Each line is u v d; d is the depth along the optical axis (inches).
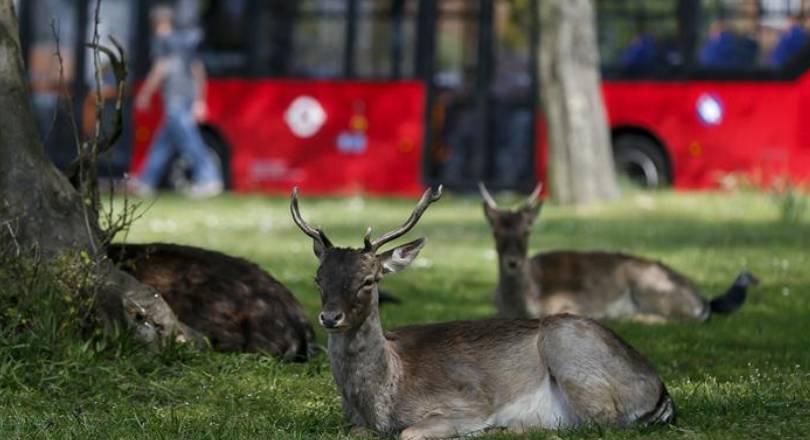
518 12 1113.4
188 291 440.8
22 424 352.5
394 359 340.5
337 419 357.4
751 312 582.9
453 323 353.1
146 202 1051.3
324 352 452.1
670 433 328.5
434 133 1129.4
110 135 457.1
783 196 984.9
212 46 1165.7
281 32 1154.0
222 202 1066.7
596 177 1012.5
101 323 419.2
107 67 1167.0
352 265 330.0
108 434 340.2
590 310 572.1
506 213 566.9
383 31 1133.7
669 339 509.7
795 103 1056.8
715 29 1072.2
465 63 1119.0
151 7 1165.1
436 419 336.8
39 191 427.2
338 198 1111.6
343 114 1142.3
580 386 330.6
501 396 341.4
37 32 1170.6
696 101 1073.5
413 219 339.6
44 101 1165.1
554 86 1013.2
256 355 430.9
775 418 350.0
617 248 779.4
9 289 412.2
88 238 427.8
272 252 765.9
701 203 980.6
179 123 1131.9
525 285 564.1
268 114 1157.7
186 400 387.9
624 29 1088.8
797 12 1059.9
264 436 337.7
